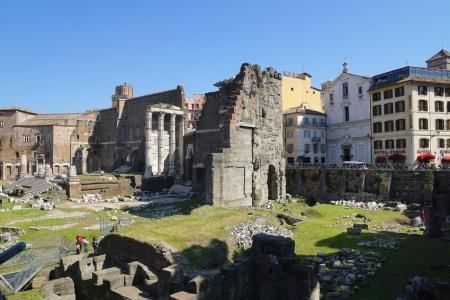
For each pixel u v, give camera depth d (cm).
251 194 3953
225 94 5269
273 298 1606
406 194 4706
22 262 2483
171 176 7300
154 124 8400
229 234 2297
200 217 2734
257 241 1717
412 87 6012
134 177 6700
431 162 6056
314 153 8000
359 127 7256
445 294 1620
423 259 2181
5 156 10431
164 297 1529
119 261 2052
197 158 5891
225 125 3644
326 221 3616
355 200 5147
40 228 3331
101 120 11181
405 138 6091
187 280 1525
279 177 4641
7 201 5300
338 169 5541
